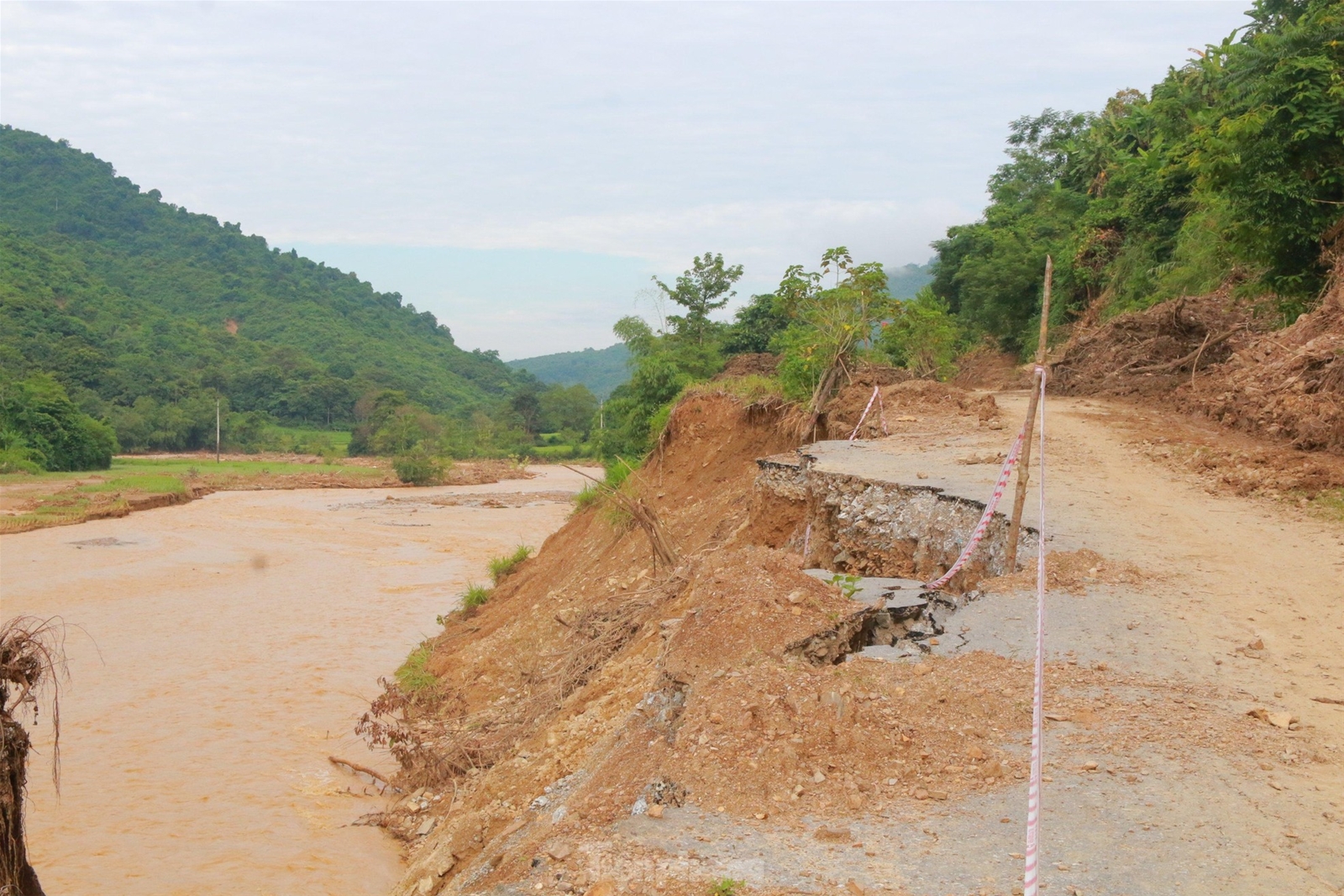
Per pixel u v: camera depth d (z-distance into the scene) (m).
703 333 42.78
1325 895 5.11
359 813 14.09
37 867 12.41
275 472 91.12
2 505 55.69
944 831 5.90
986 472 15.21
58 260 171.12
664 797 6.50
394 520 55.53
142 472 85.75
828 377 23.34
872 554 13.76
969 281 54.16
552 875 5.75
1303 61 21.27
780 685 7.50
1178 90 39.97
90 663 22.84
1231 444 17.00
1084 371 25.59
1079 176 53.53
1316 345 17.95
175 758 16.44
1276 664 8.45
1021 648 8.84
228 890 11.69
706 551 18.41
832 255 24.36
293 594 31.88
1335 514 12.98
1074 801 6.19
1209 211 32.88
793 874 5.48
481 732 15.04
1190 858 5.50
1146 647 8.85
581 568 23.59
